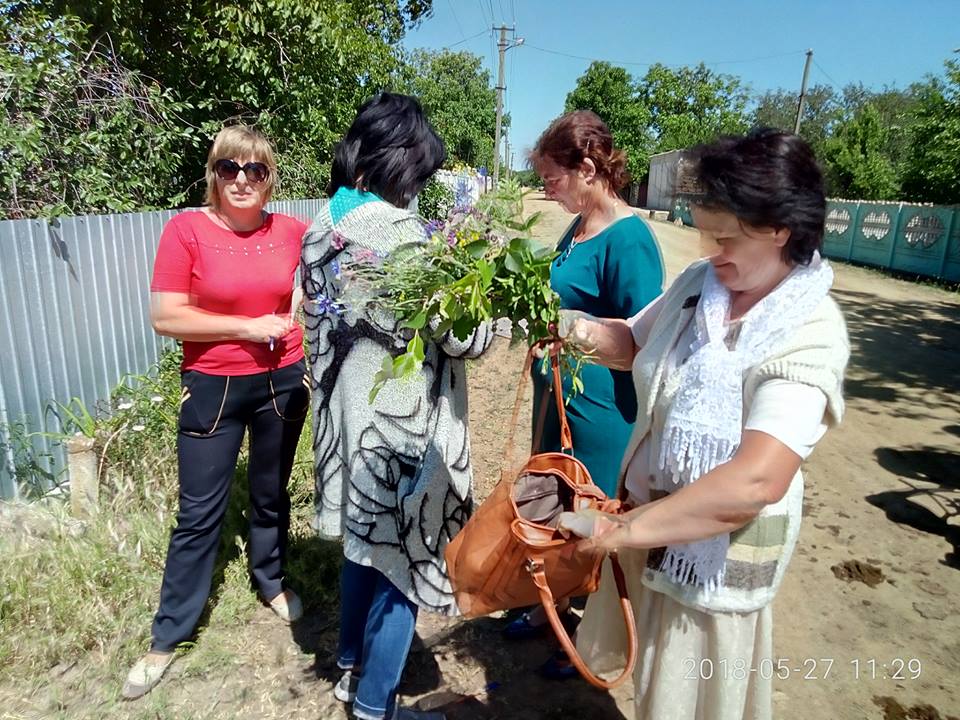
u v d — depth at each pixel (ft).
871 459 15.70
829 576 10.69
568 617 9.15
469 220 5.45
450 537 6.55
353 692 7.45
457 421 6.56
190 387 7.64
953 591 10.36
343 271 5.69
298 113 28.22
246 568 9.53
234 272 7.69
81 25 20.26
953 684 8.43
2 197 15.88
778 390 4.43
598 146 7.44
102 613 8.36
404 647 6.57
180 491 7.78
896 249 50.98
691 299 5.34
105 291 13.57
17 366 11.13
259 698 7.66
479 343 6.09
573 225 8.65
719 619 5.10
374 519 6.33
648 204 130.11
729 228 4.52
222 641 8.41
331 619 8.96
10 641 7.94
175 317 7.41
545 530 5.11
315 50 27.55
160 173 22.07
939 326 32.63
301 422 8.51
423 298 5.29
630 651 5.14
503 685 8.16
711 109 148.77
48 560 9.00
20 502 10.73
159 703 7.45
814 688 8.29
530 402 18.24
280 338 7.86
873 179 84.48
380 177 6.30
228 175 7.45
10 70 16.81
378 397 6.23
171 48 26.45
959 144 49.21
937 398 20.90
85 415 11.50
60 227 12.25
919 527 12.35
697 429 4.79
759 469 4.30
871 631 9.39
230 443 7.82
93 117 19.74
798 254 4.66
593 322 6.51
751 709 5.48
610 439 8.00
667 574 5.15
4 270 10.90
